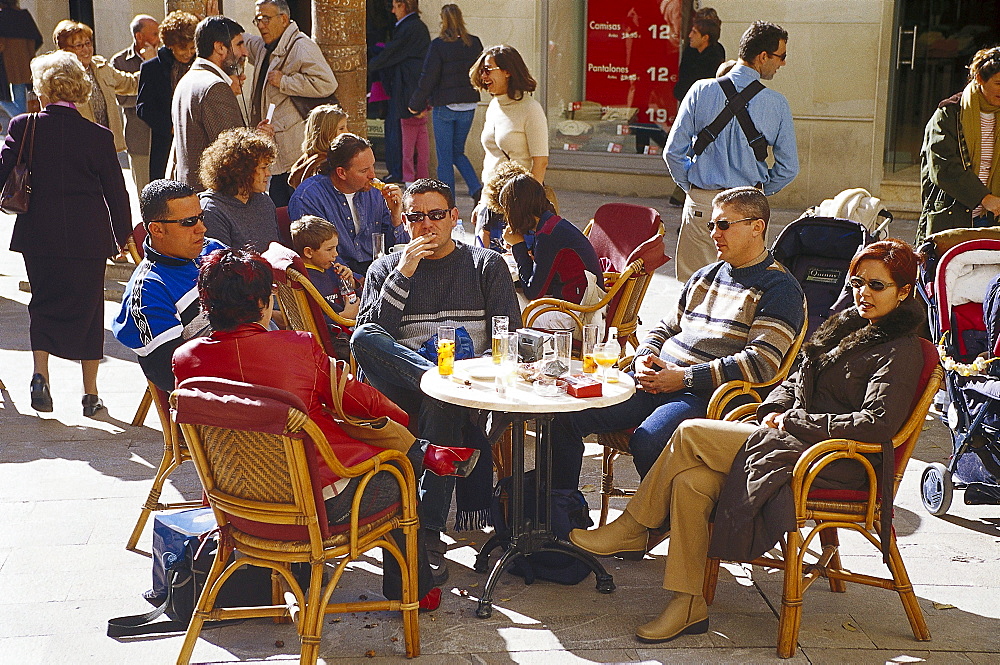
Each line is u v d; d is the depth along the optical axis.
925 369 3.96
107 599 4.25
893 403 3.84
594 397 4.05
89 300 6.06
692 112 6.85
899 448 3.99
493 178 6.06
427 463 4.14
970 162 6.43
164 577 4.12
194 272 4.78
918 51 11.16
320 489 3.46
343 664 3.83
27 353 7.28
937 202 6.64
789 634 3.87
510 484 4.44
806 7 11.27
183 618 4.03
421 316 4.68
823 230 5.64
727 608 4.27
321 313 4.83
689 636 4.04
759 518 3.86
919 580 4.45
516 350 4.28
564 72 12.72
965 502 4.88
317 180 5.96
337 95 8.14
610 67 12.53
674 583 4.01
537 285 5.56
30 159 5.91
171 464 4.65
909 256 4.00
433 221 4.56
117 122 9.67
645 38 12.34
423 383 4.19
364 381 4.82
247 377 3.53
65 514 4.96
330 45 8.03
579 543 4.30
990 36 11.01
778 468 3.85
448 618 4.16
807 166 11.61
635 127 12.60
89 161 5.97
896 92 11.28
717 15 11.45
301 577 4.16
